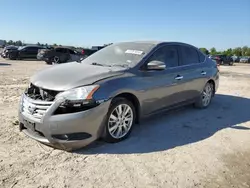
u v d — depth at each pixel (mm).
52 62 21125
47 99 3518
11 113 5277
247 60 56281
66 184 2887
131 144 4020
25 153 3535
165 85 4801
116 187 2879
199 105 6324
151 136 4414
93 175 3090
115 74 3996
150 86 4445
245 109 6785
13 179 2922
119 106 3951
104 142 4016
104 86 3691
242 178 3225
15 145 3756
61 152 3621
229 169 3426
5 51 26203
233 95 8883
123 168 3279
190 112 6102
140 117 4406
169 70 4969
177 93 5223
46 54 20984
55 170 3152
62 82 3598
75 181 2953
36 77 3947
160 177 3127
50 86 3557
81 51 23078
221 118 5758
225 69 26062
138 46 4977
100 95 3594
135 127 4828
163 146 4020
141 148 3896
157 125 5020
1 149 3605
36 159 3391
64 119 3369
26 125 3707
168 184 2992
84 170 3188
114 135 3982
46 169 3164
